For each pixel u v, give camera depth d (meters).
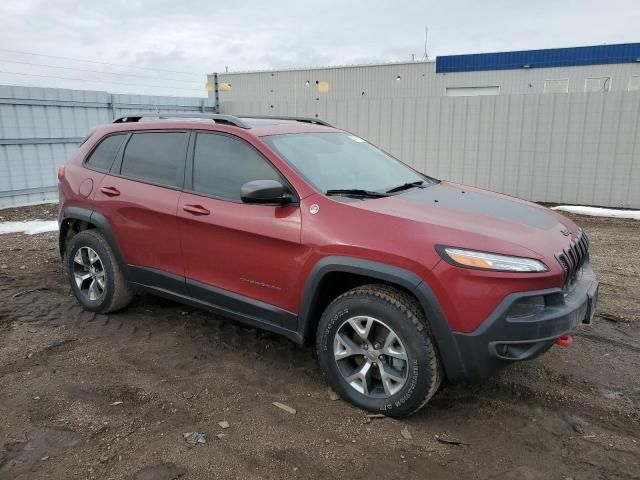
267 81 32.03
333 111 12.48
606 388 3.66
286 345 4.29
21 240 7.79
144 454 2.89
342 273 3.39
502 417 3.31
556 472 2.80
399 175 4.39
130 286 4.63
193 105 13.52
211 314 4.92
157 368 3.90
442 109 11.34
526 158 10.83
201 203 3.95
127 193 4.45
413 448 2.99
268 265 3.61
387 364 3.26
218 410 3.35
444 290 2.97
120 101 11.66
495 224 3.28
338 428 3.16
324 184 3.67
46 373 3.81
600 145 10.14
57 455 2.88
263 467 2.81
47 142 10.43
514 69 25.62
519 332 2.92
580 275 3.62
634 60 23.14
